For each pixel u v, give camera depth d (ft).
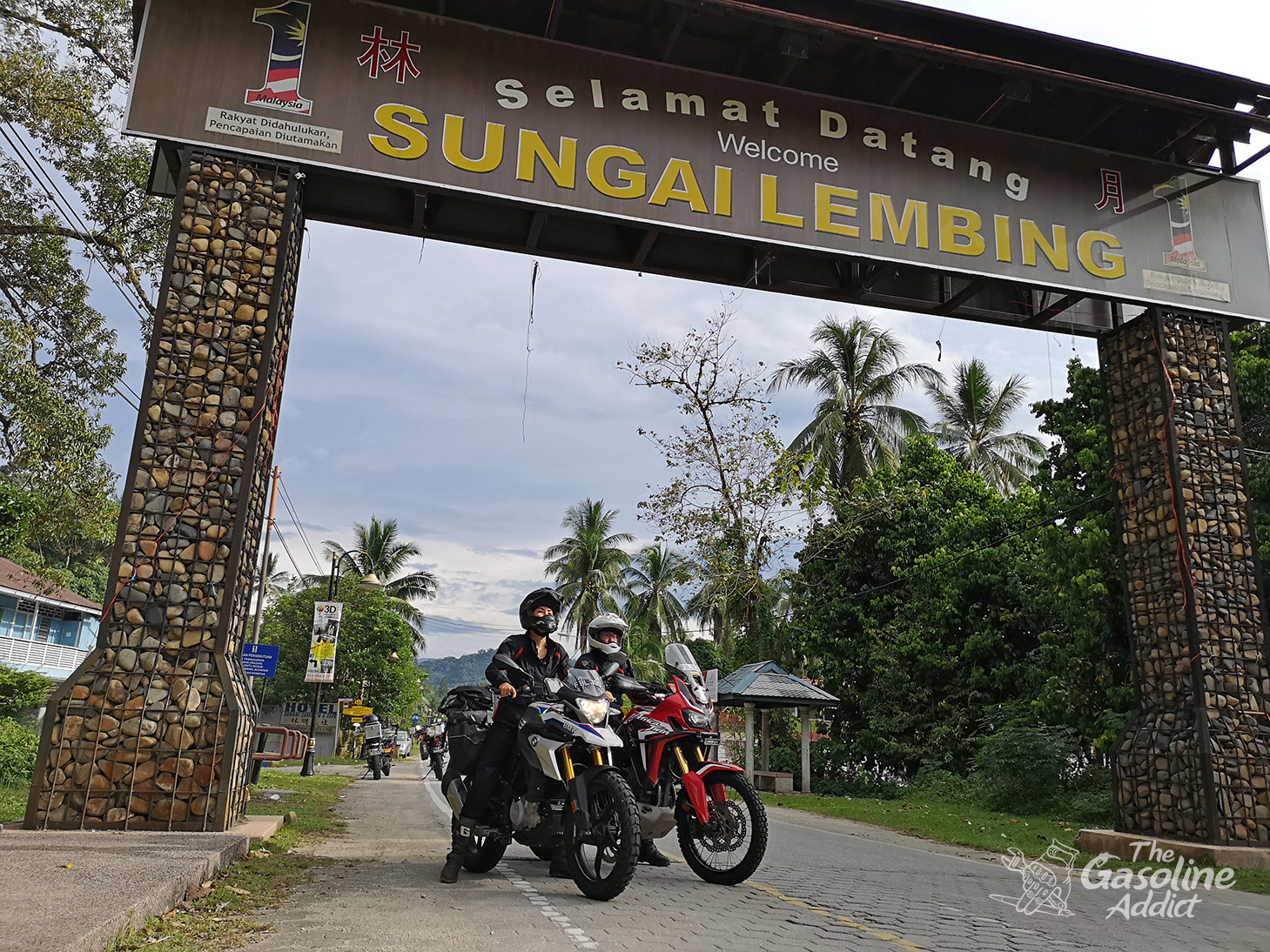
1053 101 39.70
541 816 20.58
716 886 21.43
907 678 79.05
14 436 51.85
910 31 36.42
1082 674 55.67
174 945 13.69
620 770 22.02
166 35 30.22
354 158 30.99
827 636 87.92
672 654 23.53
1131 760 36.32
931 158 37.91
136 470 27.45
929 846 36.99
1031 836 40.24
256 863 22.21
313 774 75.10
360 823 35.40
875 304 41.73
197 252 29.22
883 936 16.22
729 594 87.92
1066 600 55.98
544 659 22.70
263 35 31.07
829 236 35.78
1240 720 34.58
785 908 18.79
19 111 48.39
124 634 26.32
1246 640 35.73
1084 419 62.23
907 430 109.81
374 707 150.10
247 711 27.53
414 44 32.50
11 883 15.39
